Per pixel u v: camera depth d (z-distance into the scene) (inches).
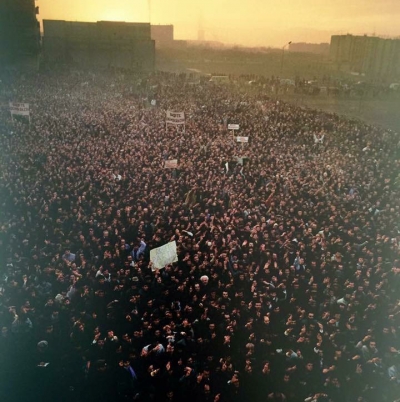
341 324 415.2
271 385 346.9
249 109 1571.1
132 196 666.8
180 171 814.5
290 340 394.6
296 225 609.6
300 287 472.4
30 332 378.0
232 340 388.8
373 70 3585.1
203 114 1451.8
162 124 1242.0
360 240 571.8
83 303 418.0
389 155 1007.0
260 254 524.1
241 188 737.6
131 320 401.1
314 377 354.9
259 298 437.7
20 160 798.5
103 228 553.6
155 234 551.5
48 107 1385.3
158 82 2246.6
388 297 446.9
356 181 804.6
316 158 959.6
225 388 342.6
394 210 657.6
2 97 1515.7
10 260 462.9
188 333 385.1
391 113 1875.0
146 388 337.1
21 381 342.0
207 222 608.7
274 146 1061.8
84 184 691.4
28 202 606.9
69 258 484.1
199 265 490.0
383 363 367.9
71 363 356.5
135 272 469.7
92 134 1060.5
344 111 1886.1
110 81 2214.6
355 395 338.0
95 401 334.0
